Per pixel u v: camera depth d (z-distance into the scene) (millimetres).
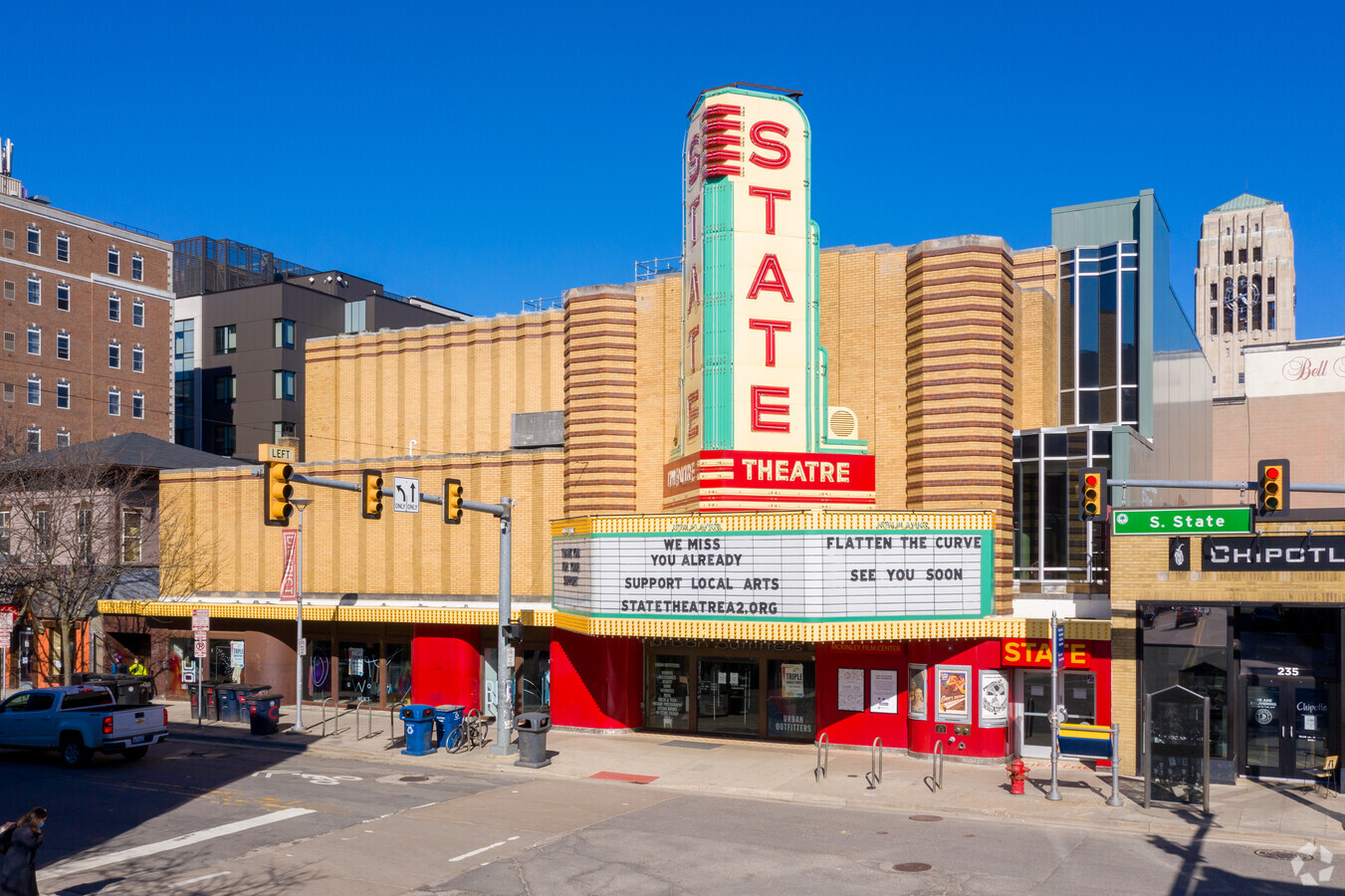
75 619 41469
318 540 40344
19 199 72125
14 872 14930
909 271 30562
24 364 71625
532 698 36312
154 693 42219
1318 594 24453
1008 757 27969
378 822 21578
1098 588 29016
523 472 36188
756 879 17500
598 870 18062
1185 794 22703
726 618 27984
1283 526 24859
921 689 28391
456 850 19375
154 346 79812
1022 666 27781
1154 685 26047
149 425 78812
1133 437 29891
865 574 27297
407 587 38250
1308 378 68438
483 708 36906
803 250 30250
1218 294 119312
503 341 38656
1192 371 46625
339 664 40031
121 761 29328
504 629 29484
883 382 30938
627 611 29188
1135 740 26141
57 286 74062
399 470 38812
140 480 44750
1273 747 25219
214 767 28266
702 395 29766
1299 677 25047
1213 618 25594
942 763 25141
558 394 37281
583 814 22344
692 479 29953
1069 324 34094
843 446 30797
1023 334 32688
